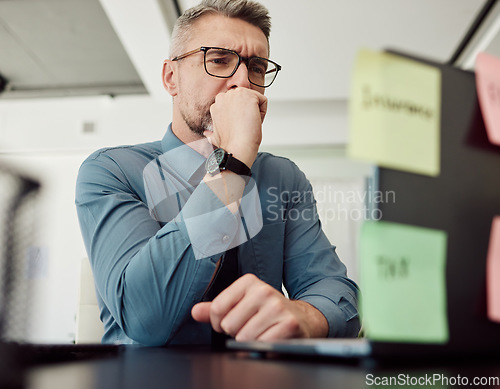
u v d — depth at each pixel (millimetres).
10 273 253
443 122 341
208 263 684
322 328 628
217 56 1094
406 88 329
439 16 3396
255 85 1144
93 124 4961
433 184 328
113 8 3176
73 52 3984
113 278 705
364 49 317
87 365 372
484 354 327
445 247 330
